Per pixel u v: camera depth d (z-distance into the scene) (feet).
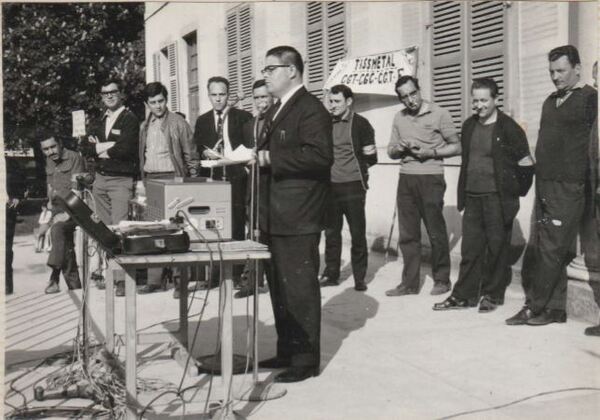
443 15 26.58
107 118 25.49
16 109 48.26
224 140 24.82
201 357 16.70
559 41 21.21
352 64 31.94
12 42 47.65
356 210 23.97
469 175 20.53
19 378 15.52
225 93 24.80
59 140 25.70
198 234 13.04
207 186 13.64
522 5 22.65
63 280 28.58
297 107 14.65
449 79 26.43
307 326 15.01
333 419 12.90
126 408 12.32
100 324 20.74
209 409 13.19
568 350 16.62
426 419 12.85
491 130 20.11
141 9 53.31
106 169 25.23
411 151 22.53
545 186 18.51
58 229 25.57
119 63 52.19
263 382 14.93
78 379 14.89
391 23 29.53
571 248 19.71
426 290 23.76
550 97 18.61
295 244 14.76
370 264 29.14
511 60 23.16
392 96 30.09
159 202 13.74
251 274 14.92
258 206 15.20
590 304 18.81
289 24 37.70
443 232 22.84
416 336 18.25
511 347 17.02
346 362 16.25
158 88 24.34
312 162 14.33
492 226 20.26
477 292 21.20
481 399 13.78
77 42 48.96
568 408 13.21
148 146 24.70
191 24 49.37
